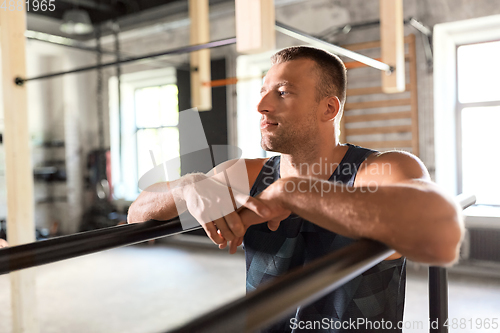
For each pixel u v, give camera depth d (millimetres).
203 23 3154
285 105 889
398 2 1971
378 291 851
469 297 3479
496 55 4344
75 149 7078
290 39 5164
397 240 542
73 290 3914
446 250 557
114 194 6836
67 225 7008
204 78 3213
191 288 3900
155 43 6383
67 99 6980
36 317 2367
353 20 4770
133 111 6836
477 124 4484
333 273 393
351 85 4762
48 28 6727
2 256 573
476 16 4148
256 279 941
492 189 4449
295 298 329
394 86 1984
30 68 6836
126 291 3852
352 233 583
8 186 2238
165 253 5359
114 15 6383
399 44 1995
